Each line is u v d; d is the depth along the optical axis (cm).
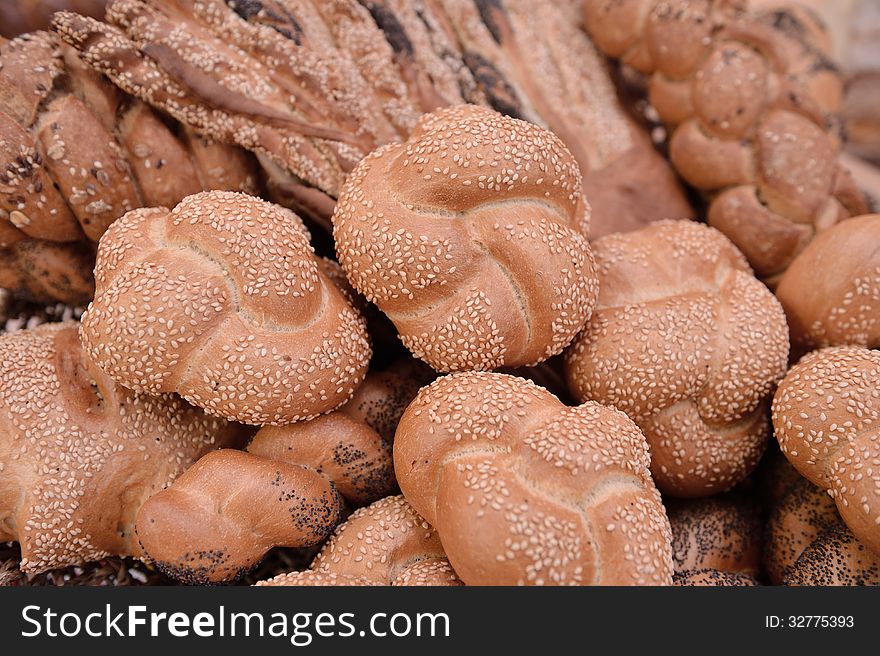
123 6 81
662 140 95
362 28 84
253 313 77
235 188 84
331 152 82
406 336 79
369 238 78
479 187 78
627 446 76
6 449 78
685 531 82
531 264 78
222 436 81
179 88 81
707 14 88
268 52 82
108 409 80
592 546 74
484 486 75
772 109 88
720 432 82
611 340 81
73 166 80
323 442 79
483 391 77
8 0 80
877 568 78
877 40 123
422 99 84
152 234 79
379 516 79
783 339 82
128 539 80
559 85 89
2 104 79
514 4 89
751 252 88
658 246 84
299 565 81
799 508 82
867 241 82
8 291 86
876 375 78
